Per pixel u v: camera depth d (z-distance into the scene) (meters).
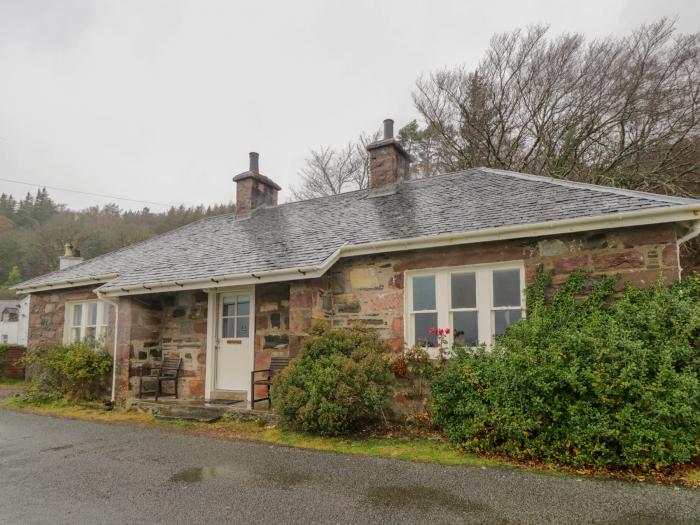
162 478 4.32
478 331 6.26
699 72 13.46
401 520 3.24
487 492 3.71
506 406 4.59
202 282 7.75
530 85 15.97
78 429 6.77
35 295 12.07
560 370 4.28
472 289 6.43
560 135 15.41
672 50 13.74
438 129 17.98
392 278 6.89
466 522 3.17
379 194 9.95
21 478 4.41
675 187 13.19
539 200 6.65
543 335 4.87
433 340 6.58
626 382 3.98
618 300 5.35
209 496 3.81
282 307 7.91
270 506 3.55
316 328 6.56
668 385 4.03
